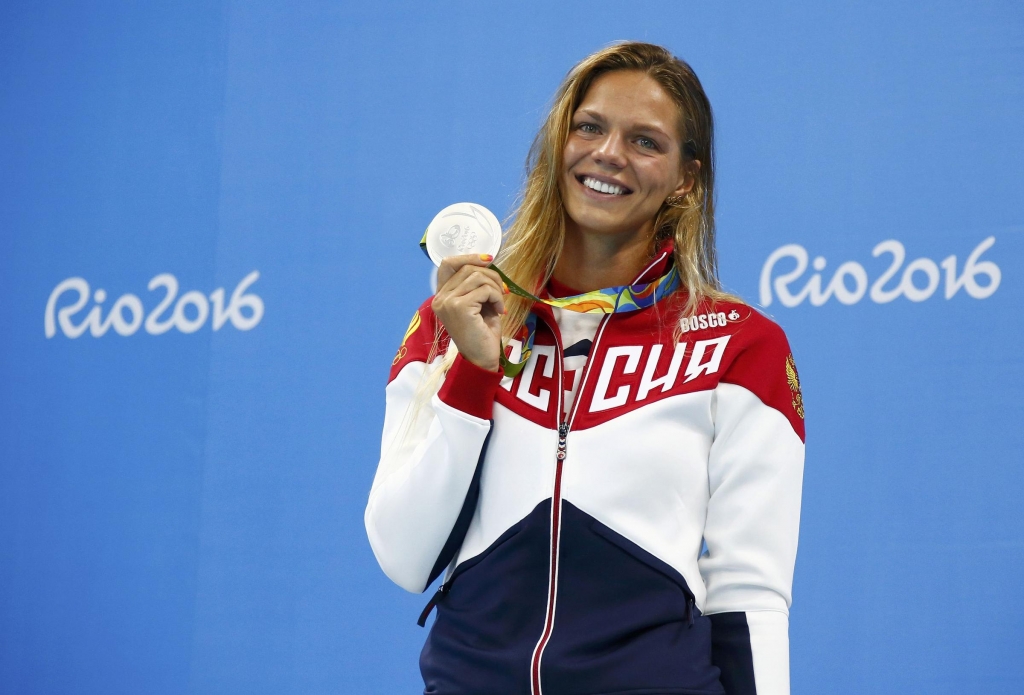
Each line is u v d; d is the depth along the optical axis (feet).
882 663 30.99
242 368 37.17
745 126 34.14
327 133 37.73
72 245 39.17
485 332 18.79
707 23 34.94
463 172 36.58
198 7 39.29
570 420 19.31
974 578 30.83
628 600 18.51
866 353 32.27
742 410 19.39
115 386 38.11
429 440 19.43
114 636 36.83
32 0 40.65
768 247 33.45
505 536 18.89
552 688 17.99
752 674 18.48
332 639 35.17
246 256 37.70
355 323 36.58
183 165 38.68
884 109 33.22
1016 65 32.50
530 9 36.76
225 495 36.63
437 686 18.97
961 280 32.01
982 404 31.45
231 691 35.65
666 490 18.88
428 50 37.37
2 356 39.09
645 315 20.30
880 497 31.58
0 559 38.06
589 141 20.44
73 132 39.73
